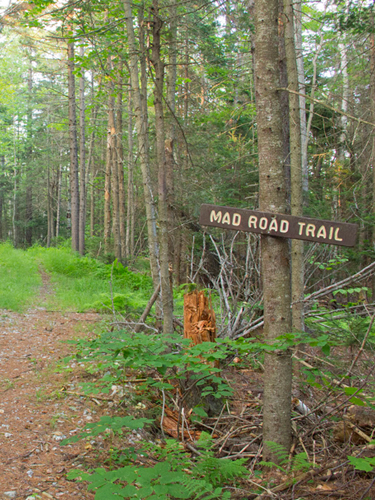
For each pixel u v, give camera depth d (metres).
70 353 5.53
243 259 8.10
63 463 3.05
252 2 8.24
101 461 3.13
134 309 7.55
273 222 3.01
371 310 4.71
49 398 4.11
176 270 10.45
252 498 2.81
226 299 6.07
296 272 5.11
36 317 7.54
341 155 12.27
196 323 4.54
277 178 3.09
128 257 17.38
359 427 3.38
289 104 5.34
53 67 22.70
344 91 13.60
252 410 4.35
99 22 7.06
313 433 3.61
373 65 10.59
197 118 11.70
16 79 22.33
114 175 15.79
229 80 11.95
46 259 15.00
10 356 5.30
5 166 35.81
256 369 5.47
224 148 11.55
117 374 3.67
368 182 9.98
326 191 9.88
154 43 5.04
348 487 2.78
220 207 3.12
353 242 2.82
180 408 4.00
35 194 36.34
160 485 2.33
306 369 3.53
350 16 8.86
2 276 10.73
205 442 3.05
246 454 3.47
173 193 8.89
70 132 17.98
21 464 2.96
